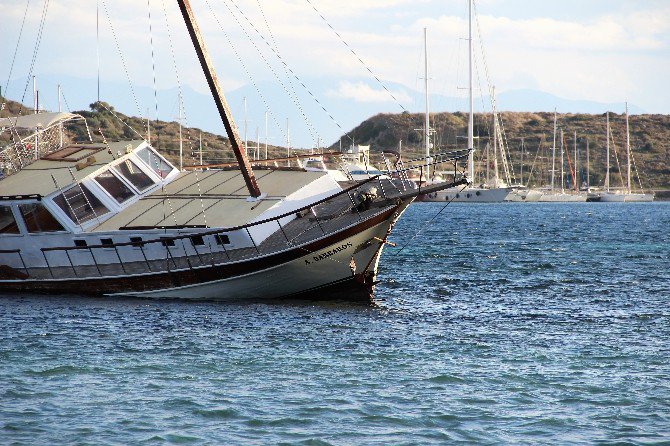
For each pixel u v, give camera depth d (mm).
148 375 55062
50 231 85062
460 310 80812
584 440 44906
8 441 43656
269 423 46562
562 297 90250
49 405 49000
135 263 82625
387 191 80000
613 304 85312
